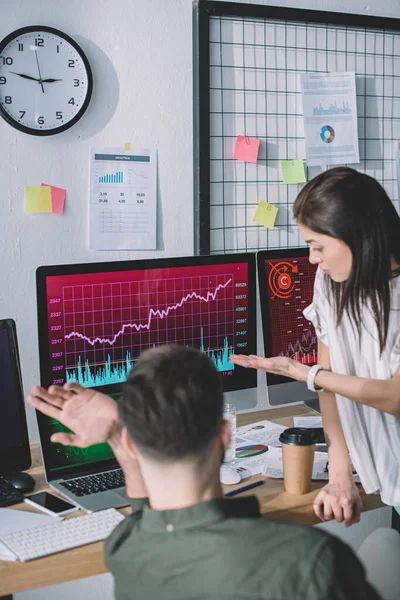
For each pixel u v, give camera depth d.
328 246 1.48
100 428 1.30
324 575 0.81
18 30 1.89
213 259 1.94
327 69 2.33
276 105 2.26
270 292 2.05
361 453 1.60
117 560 0.93
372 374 1.59
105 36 2.01
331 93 2.32
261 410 2.26
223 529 0.87
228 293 1.97
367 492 1.60
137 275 1.81
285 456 1.60
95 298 1.75
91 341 1.76
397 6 2.42
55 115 1.96
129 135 2.08
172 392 0.91
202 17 2.10
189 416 0.90
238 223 2.25
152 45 2.07
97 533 1.42
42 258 2.01
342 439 1.66
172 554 0.87
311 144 2.31
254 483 1.66
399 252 1.51
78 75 1.97
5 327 1.68
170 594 0.86
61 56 1.95
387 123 2.45
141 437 0.91
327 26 2.31
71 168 2.01
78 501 1.56
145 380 0.93
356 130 2.37
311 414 2.20
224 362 1.99
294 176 2.30
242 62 2.20
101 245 2.07
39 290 1.68
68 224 2.03
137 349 1.83
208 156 2.16
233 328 1.99
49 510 1.53
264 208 2.28
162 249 2.16
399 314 1.50
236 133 2.21
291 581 0.80
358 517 1.58
